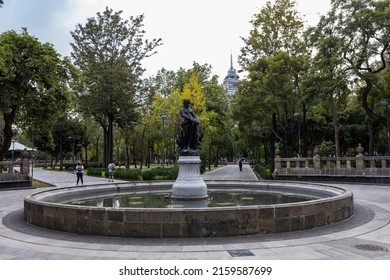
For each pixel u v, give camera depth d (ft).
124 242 27.12
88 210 29.78
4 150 93.81
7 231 31.81
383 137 150.20
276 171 96.68
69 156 306.76
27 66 87.76
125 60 133.08
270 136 139.23
